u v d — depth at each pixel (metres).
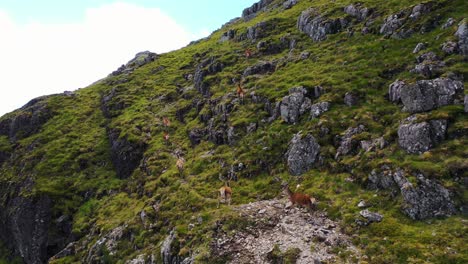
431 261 18.73
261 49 56.78
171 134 50.41
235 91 47.12
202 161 39.28
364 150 27.95
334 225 23.47
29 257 47.72
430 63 30.66
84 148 57.56
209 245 24.80
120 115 62.69
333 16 50.44
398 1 45.19
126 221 36.66
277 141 34.41
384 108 30.62
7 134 73.25
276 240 23.50
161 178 40.16
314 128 31.92
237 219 26.14
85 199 48.41
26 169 57.66
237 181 33.53
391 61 35.47
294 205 26.53
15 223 50.34
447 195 21.67
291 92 37.56
